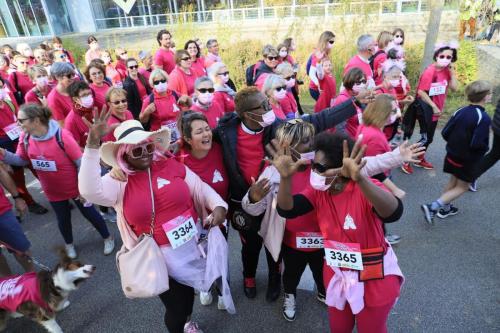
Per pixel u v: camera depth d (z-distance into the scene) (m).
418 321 2.95
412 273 3.47
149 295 2.22
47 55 9.06
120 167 2.18
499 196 4.60
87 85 4.00
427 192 4.88
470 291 3.21
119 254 2.30
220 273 2.44
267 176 2.56
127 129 2.20
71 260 2.72
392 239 3.89
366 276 2.01
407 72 9.09
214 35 12.01
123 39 21.56
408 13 15.80
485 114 3.72
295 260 2.72
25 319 3.31
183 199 2.33
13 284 2.71
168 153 2.40
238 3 22.34
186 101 4.41
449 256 3.66
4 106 5.12
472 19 11.23
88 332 3.12
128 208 2.22
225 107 5.01
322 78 5.73
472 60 9.13
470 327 2.87
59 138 3.58
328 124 3.12
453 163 3.92
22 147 3.60
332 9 11.55
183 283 2.39
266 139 2.70
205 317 3.15
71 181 3.74
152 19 26.80
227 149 2.73
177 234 2.30
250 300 3.29
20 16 25.47
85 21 28.67
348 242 2.01
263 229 2.65
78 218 4.98
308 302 3.23
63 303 2.78
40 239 4.58
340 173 1.83
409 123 5.61
